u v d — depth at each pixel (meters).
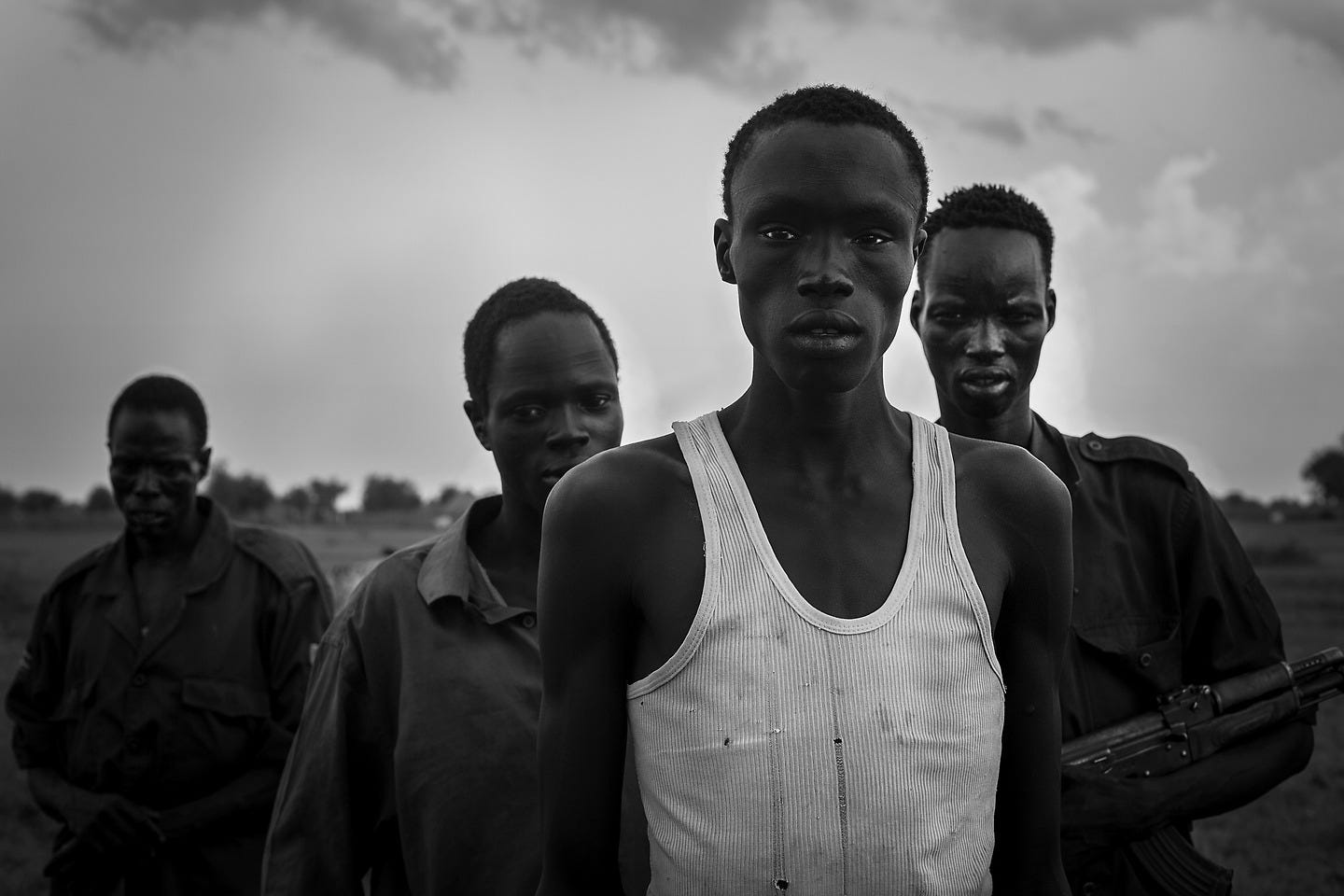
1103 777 2.89
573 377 3.09
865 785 1.67
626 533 1.82
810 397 1.80
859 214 1.75
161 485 4.33
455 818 2.79
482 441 3.34
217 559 4.38
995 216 3.16
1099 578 3.12
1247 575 3.21
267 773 4.20
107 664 4.25
